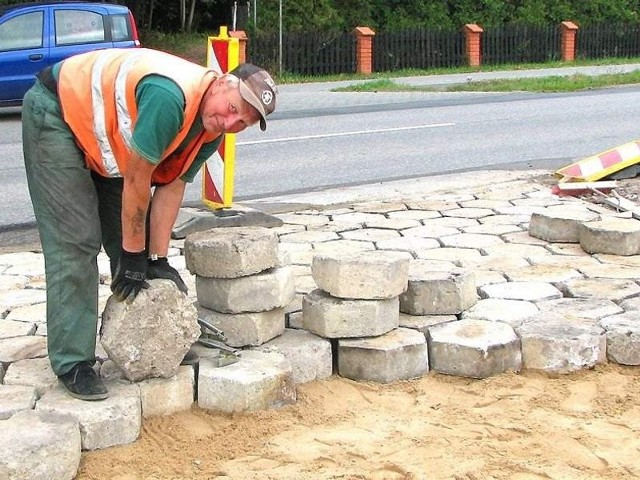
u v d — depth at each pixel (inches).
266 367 166.4
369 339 180.1
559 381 176.6
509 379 176.7
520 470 141.7
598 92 799.1
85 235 153.6
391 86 855.1
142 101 141.3
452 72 1085.1
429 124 577.3
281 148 481.1
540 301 205.2
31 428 140.4
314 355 176.4
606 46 1348.4
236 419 160.2
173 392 161.5
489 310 198.1
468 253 251.1
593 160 351.3
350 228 286.5
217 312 177.2
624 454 147.1
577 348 178.2
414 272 199.8
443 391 173.9
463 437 153.6
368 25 1315.2
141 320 157.1
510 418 161.0
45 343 185.8
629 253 243.6
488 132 538.6
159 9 1227.2
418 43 1125.7
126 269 154.4
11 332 194.4
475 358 176.9
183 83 142.3
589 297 207.6
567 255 247.3
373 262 178.7
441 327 186.9
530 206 312.8
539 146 481.7
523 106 681.6
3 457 131.4
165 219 163.2
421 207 316.2
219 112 144.8
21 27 611.8
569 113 632.4
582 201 320.2
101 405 150.9
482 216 299.0
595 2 1470.2
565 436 152.9
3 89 604.4
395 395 171.8
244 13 1185.4
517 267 234.7
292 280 183.5
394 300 183.8
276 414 162.4
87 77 148.5
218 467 145.3
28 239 291.9
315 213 311.9
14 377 164.1
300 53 1026.7
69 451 138.7
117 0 1080.8
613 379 176.2
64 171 150.6
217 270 173.0
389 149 476.7
